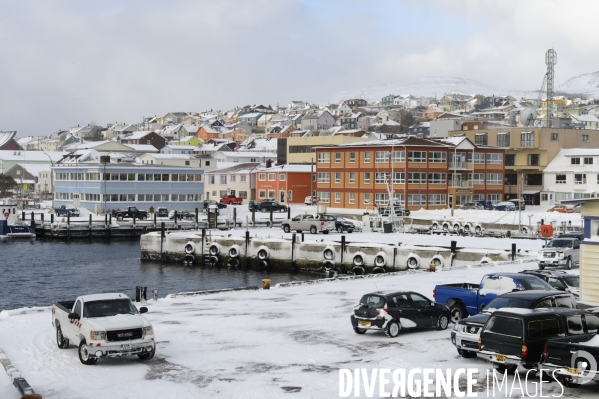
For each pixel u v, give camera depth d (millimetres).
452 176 109688
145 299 38438
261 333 27125
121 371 21328
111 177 108750
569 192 116562
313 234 77375
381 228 81812
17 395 18328
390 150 106562
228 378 20203
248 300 37375
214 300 37781
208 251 72125
